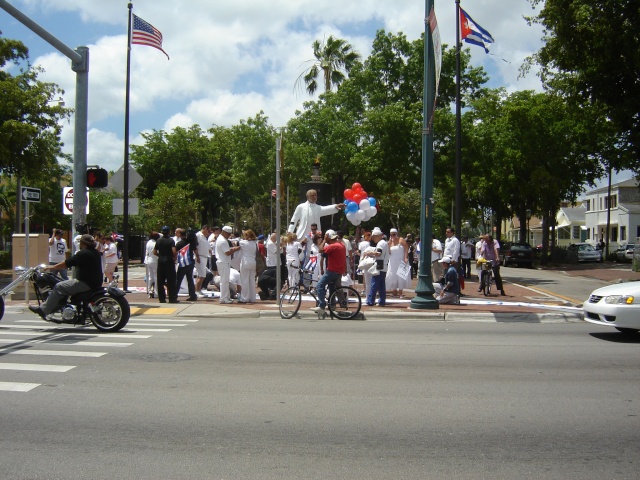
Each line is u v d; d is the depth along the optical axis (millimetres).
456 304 16219
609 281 28703
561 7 20609
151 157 57562
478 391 7250
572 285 25984
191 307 15164
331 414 6301
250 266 16188
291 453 5188
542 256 44844
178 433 5672
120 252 40844
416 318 14195
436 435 5680
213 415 6230
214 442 5441
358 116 32781
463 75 31984
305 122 33938
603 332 12102
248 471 4785
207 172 58000
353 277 22016
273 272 17406
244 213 63656
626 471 4855
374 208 19453
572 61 21562
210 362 8719
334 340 10773
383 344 10391
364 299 17609
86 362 8609
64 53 14250
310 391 7180
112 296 11227
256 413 6309
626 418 6242
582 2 19969
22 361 8648
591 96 22953
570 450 5316
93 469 4797
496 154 41438
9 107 27297
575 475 4762
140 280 25781
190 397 6871
